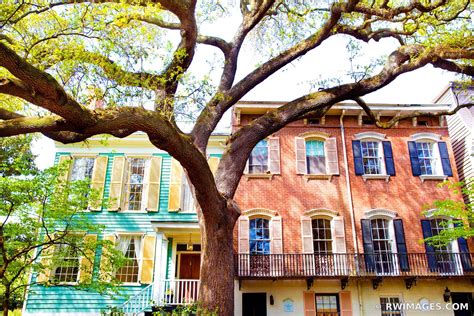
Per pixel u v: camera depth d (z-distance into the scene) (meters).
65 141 5.96
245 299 14.01
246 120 16.33
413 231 15.05
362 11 8.43
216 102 8.13
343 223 15.00
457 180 15.70
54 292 13.77
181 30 7.78
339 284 14.17
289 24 10.45
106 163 15.70
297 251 14.55
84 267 10.42
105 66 6.34
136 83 6.49
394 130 16.52
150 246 14.47
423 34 8.91
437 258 14.62
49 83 4.23
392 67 8.55
